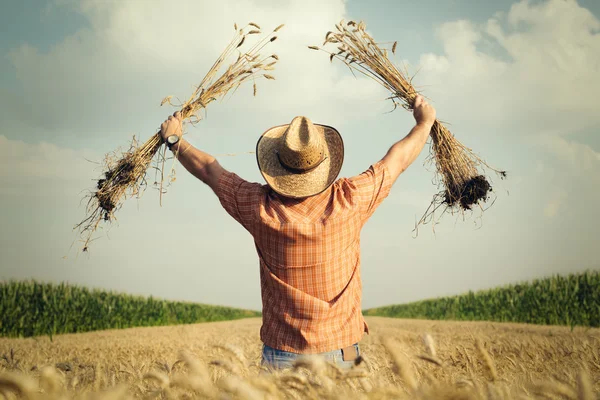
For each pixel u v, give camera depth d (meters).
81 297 22.16
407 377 1.34
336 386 1.54
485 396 1.43
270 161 2.91
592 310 17.89
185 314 30.80
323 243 2.68
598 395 1.79
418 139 3.20
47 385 1.26
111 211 3.67
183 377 1.45
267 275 2.77
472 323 20.22
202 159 3.13
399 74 3.81
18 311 20.12
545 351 3.51
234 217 2.97
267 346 2.78
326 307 2.66
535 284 21.28
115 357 4.77
